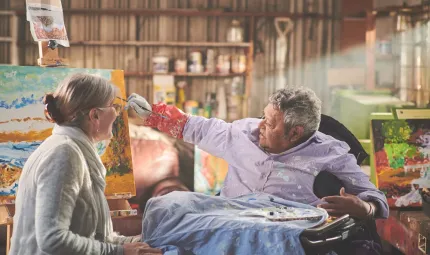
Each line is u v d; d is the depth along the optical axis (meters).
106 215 2.15
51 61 2.92
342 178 2.75
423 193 3.55
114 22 8.11
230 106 8.06
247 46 8.05
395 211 3.74
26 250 1.97
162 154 3.84
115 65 8.11
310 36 8.37
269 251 2.13
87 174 2.04
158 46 8.12
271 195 2.56
